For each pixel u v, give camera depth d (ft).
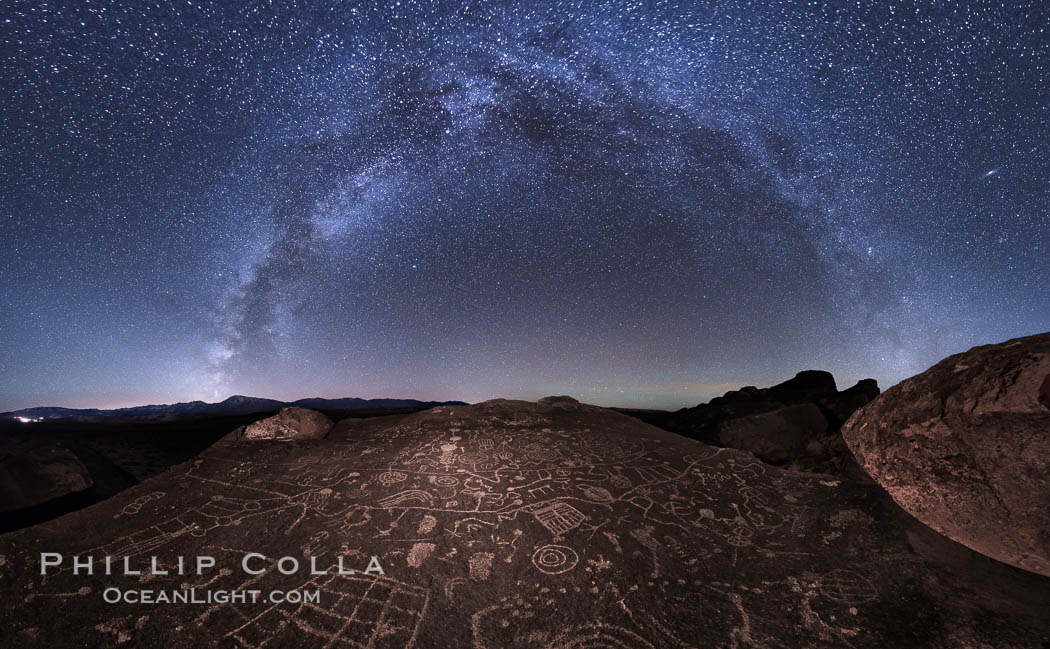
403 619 6.10
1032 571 6.37
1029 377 5.92
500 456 10.69
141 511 8.41
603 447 11.21
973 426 6.38
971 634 5.65
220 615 6.11
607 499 8.86
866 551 7.34
